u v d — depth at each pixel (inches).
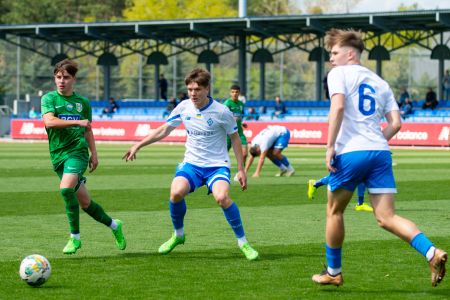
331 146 537.6
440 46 3725.4
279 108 3678.6
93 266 649.0
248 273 624.1
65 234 812.0
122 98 4690.0
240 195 1206.9
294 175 1601.9
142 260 676.1
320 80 3863.2
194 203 1080.8
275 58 5880.9
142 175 1583.4
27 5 6520.7
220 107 676.7
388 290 568.7
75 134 697.6
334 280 562.9
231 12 6156.5
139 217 950.4
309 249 730.8
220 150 685.9
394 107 557.0
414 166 1863.9
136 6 6131.9
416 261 671.1
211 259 681.0
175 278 605.6
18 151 2477.9
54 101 701.9
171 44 3895.2
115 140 3292.3
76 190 698.2
